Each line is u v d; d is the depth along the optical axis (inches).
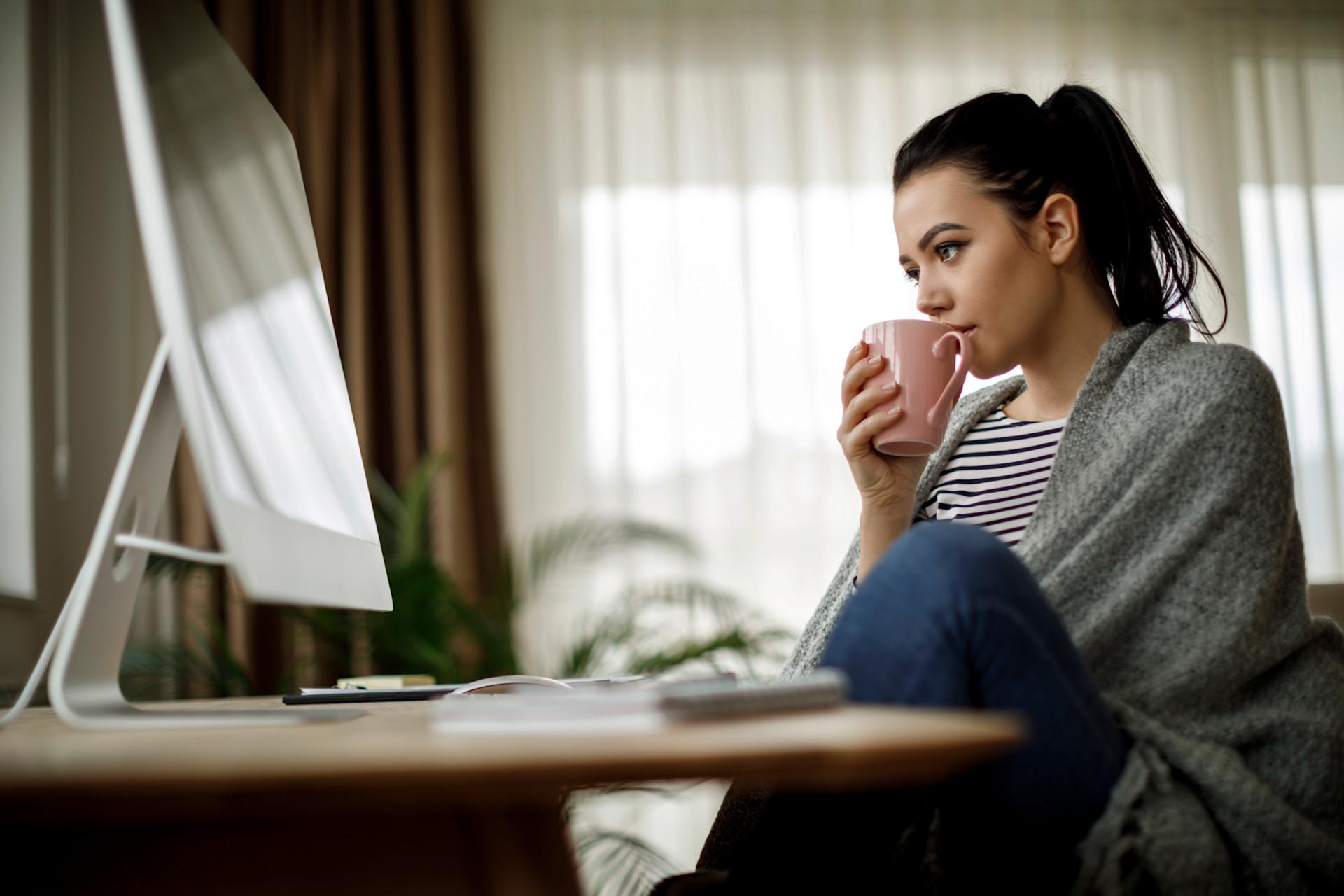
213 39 32.6
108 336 99.3
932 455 46.8
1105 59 131.9
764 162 125.2
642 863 106.3
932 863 30.6
